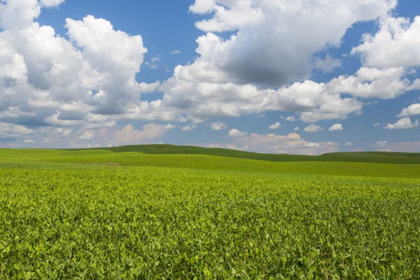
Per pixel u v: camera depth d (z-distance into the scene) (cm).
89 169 5091
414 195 2589
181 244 925
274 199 2127
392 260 831
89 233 1060
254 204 1839
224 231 1128
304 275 723
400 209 1797
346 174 7131
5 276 691
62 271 717
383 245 987
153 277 702
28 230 1056
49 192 2205
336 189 2952
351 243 1012
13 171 4050
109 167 6097
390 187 3303
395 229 1230
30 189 2330
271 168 7931
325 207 1788
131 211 1498
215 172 5619
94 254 841
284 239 1017
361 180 4759
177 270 773
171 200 1917
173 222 1273
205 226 1175
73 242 913
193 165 7938
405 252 907
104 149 15225
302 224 1279
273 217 1400
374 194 2586
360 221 1370
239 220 1360
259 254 845
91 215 1354
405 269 780
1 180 2952
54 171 4288
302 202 1981
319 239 1030
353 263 797
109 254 839
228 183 3272
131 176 3909
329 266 798
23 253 834
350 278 721
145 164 7856
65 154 12362
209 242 934
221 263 791
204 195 2183
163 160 8625
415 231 1180
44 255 812
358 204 1947
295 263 816
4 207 1533
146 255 827
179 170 5797
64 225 1144
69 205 1652
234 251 886
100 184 2825
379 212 1677
